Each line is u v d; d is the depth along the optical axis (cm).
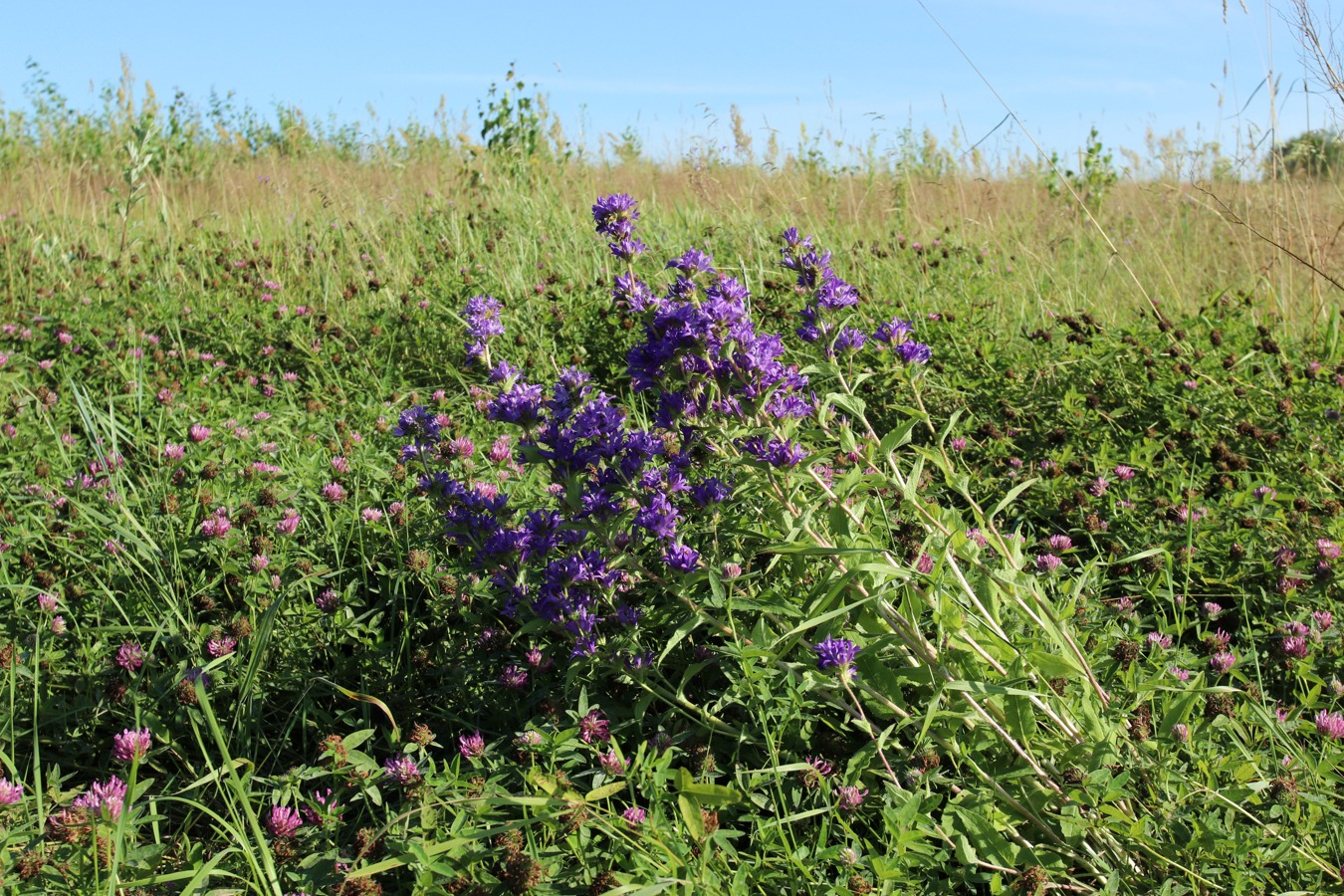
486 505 286
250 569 331
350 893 206
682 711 265
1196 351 512
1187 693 224
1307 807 223
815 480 254
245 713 288
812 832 235
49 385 556
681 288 278
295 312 646
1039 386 490
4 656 287
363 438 465
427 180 1052
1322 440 428
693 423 262
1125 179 1020
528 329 611
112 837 219
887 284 677
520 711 277
